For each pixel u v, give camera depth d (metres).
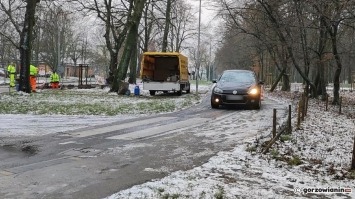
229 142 9.80
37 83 39.47
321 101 25.98
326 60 24.34
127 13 31.81
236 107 18.47
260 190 6.07
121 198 5.45
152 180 6.41
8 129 11.42
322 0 17.61
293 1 20.83
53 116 14.45
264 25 26.42
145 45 42.75
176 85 26.78
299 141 10.10
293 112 16.45
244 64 60.81
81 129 11.66
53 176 6.58
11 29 44.19
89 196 5.61
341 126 13.88
